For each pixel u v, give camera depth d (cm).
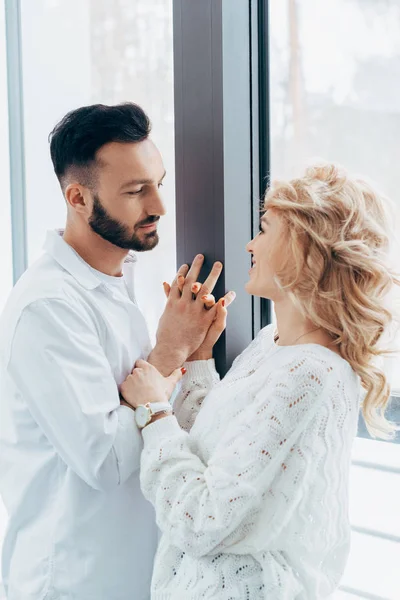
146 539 130
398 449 142
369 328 102
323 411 97
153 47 178
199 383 131
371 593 142
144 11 179
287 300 110
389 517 142
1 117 199
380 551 142
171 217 175
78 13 190
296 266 103
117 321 128
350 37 139
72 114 122
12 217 205
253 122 143
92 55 189
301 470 96
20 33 197
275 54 148
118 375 125
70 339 113
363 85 139
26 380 115
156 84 178
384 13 134
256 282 112
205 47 133
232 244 137
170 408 116
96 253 128
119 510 126
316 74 144
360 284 102
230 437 101
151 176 120
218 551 101
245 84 139
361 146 140
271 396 98
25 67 198
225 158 133
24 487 127
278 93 149
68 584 122
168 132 176
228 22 132
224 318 131
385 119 136
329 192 104
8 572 133
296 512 98
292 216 104
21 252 205
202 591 100
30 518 129
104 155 117
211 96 133
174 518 101
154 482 107
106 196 119
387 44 135
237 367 122
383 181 138
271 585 97
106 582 125
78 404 111
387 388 106
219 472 98
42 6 194
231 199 135
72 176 122
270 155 150
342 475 102
